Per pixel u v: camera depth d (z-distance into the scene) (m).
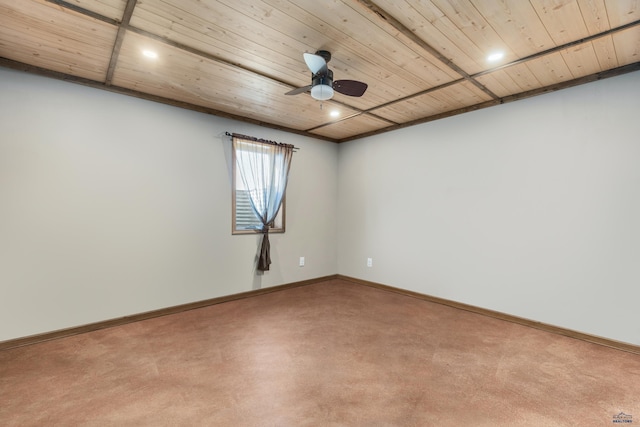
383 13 2.05
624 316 2.71
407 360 2.49
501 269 3.48
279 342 2.82
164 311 3.55
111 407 1.88
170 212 3.61
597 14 2.02
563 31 2.22
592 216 2.89
